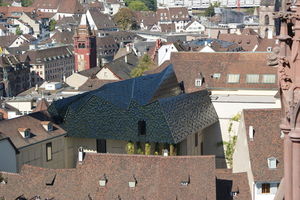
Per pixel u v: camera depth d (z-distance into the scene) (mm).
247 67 139125
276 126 96438
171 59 144375
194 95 121688
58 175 89875
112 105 114188
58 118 117688
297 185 16672
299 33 16250
